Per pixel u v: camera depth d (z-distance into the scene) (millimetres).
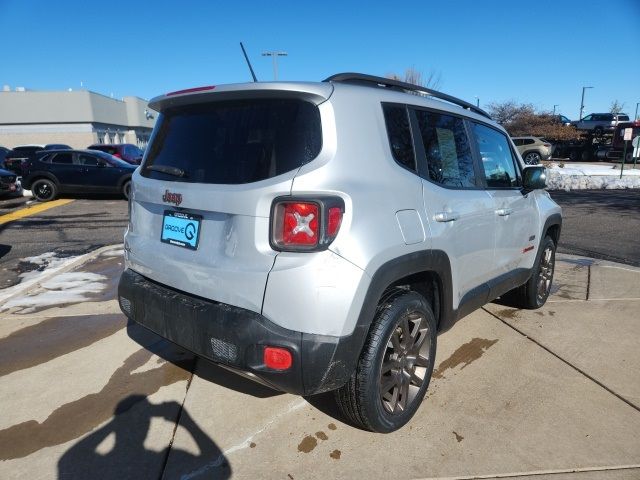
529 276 4105
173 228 2525
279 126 2209
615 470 2301
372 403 2355
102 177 13250
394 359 2494
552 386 3064
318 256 2014
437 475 2266
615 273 5684
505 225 3480
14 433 2574
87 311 4344
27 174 13336
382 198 2273
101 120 40031
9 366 3301
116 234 8641
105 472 2285
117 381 3109
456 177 2998
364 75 2578
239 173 2234
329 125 2172
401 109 2627
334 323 2053
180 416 2729
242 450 2443
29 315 4246
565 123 33938
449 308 2867
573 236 8375
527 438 2539
